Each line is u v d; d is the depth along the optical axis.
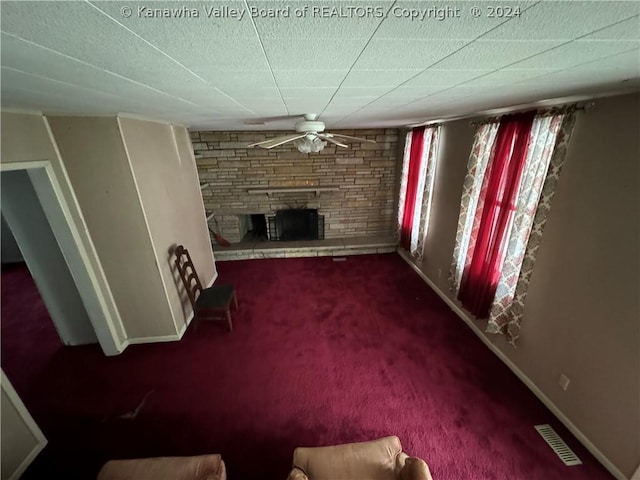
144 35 0.61
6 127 1.72
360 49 0.73
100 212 2.31
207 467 1.44
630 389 1.54
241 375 2.41
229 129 4.05
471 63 0.87
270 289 3.76
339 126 3.98
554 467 1.71
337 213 4.96
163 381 2.36
